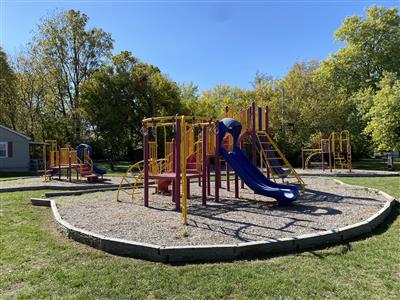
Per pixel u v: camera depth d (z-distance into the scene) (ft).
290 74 103.09
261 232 17.26
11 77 93.71
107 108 86.17
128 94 91.20
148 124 27.20
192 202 27.71
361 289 11.05
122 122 89.10
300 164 84.23
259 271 12.51
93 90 88.17
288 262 13.43
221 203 27.07
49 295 10.93
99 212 23.27
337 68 93.91
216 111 122.31
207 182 32.50
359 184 39.88
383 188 35.78
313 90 90.53
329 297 10.55
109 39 107.55
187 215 22.04
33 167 83.46
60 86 105.50
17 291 11.30
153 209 24.50
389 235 17.57
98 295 10.87
